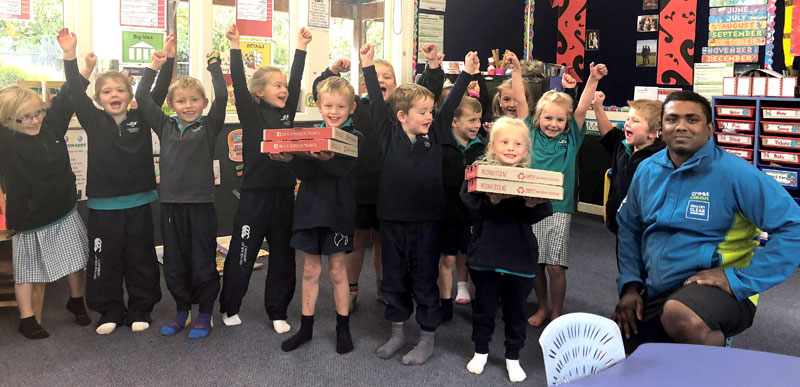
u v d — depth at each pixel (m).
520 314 2.38
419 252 2.54
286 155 2.37
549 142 2.87
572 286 3.56
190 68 3.89
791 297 3.42
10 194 2.67
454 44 5.10
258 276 3.64
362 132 3.03
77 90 2.69
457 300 3.25
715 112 4.30
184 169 2.78
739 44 4.48
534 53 5.63
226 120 4.05
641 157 2.59
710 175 2.07
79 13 3.48
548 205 2.26
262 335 2.79
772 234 1.98
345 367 2.48
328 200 2.51
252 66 4.09
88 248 2.89
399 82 4.77
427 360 2.55
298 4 4.21
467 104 2.85
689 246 2.11
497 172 2.10
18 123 2.60
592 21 5.30
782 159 3.97
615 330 1.48
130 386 2.29
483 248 2.34
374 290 3.44
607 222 2.79
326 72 2.95
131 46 3.66
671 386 1.21
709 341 1.91
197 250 2.80
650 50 4.97
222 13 3.94
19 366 2.44
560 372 1.42
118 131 2.77
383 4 4.65
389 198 2.54
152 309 2.98
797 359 1.32
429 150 2.57
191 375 2.38
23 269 2.70
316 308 3.13
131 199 2.80
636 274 2.27
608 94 5.29
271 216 2.83
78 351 2.59
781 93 3.94
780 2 4.25
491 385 2.35
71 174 2.84
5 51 3.38
